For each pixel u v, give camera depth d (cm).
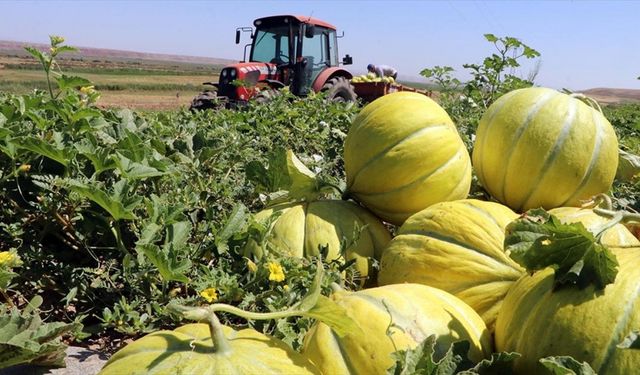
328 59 1811
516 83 796
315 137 600
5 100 498
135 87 5116
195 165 423
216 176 452
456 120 686
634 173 448
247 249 339
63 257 349
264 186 404
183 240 315
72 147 342
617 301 196
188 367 175
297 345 255
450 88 952
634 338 184
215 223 363
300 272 299
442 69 946
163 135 495
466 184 358
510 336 219
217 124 631
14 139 321
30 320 253
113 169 365
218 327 181
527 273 233
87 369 271
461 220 286
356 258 335
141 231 325
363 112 370
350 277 326
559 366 181
